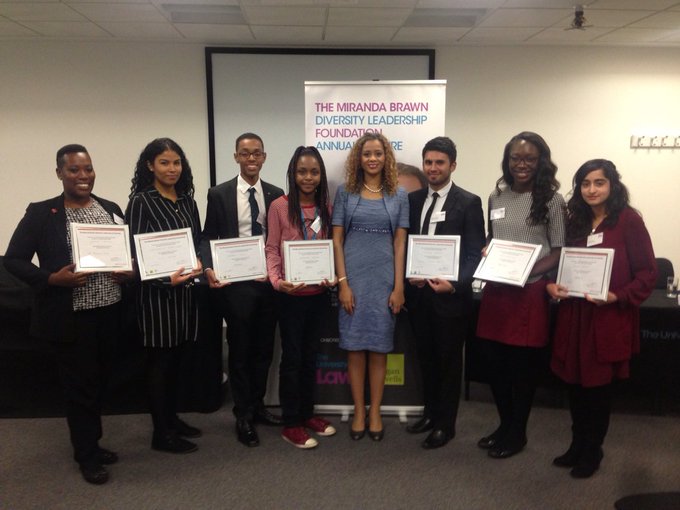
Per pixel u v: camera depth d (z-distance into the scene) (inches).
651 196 198.7
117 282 84.5
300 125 188.9
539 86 190.4
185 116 187.6
